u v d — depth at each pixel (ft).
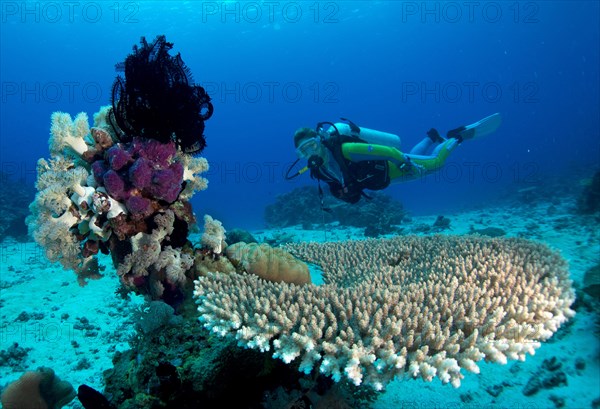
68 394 9.87
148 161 9.43
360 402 10.53
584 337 11.77
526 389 10.48
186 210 11.72
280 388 9.36
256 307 8.68
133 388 8.86
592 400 9.70
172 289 10.92
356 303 9.05
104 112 11.28
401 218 51.72
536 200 60.59
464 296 9.55
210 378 8.25
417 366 7.02
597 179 32.78
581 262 20.18
